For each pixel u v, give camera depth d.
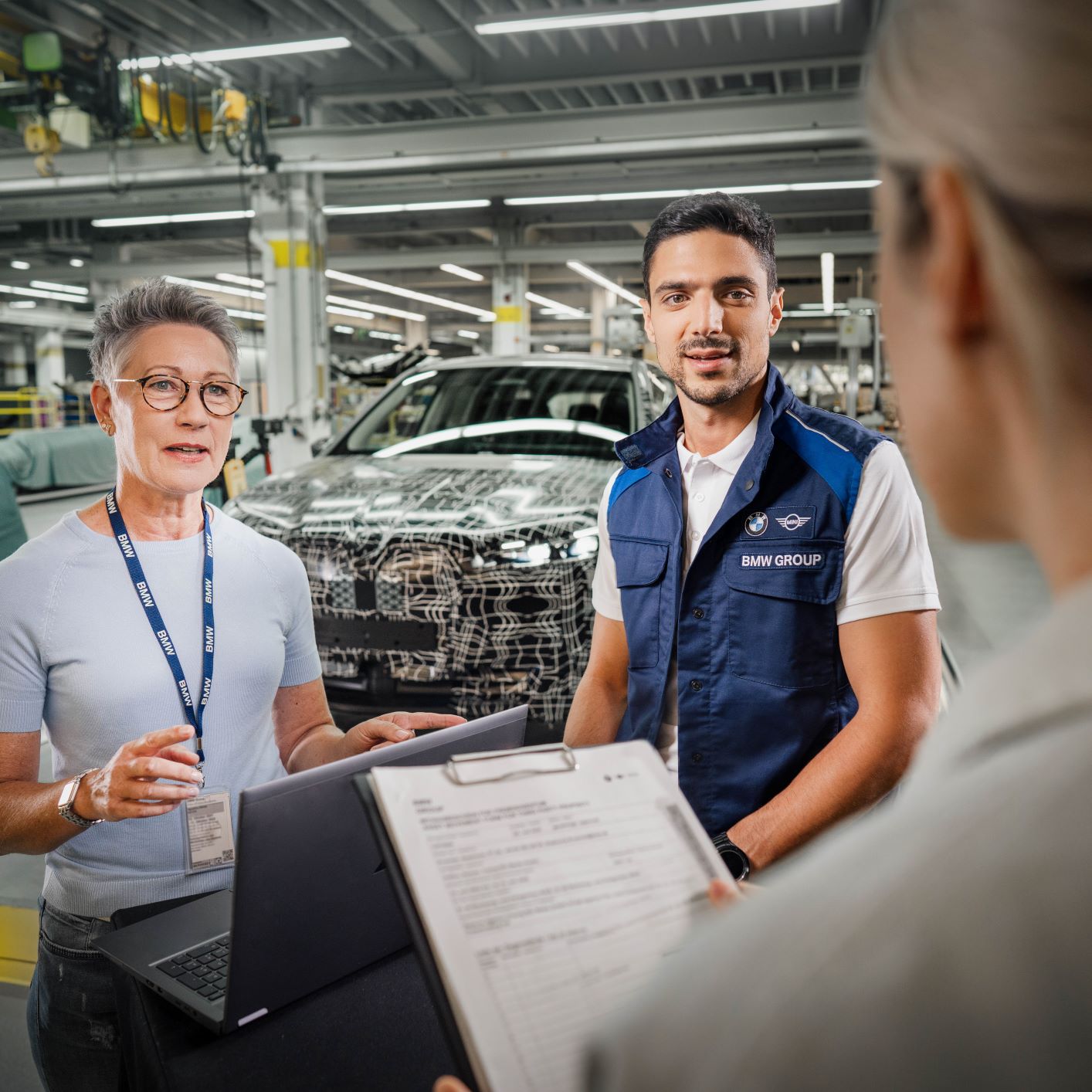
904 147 0.27
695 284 1.41
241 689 1.35
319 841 0.90
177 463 1.27
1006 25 0.23
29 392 18.72
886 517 1.37
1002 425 0.27
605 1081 0.24
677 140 9.60
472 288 25.38
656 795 0.71
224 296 23.84
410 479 3.43
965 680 0.27
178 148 10.45
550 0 8.18
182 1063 0.87
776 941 0.23
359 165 10.23
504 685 2.98
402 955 1.04
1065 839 0.21
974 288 0.26
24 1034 1.98
